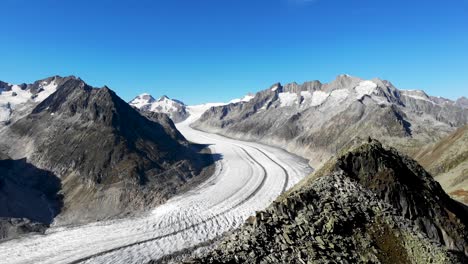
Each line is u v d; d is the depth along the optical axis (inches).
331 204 973.8
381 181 1144.8
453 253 1046.4
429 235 1082.7
